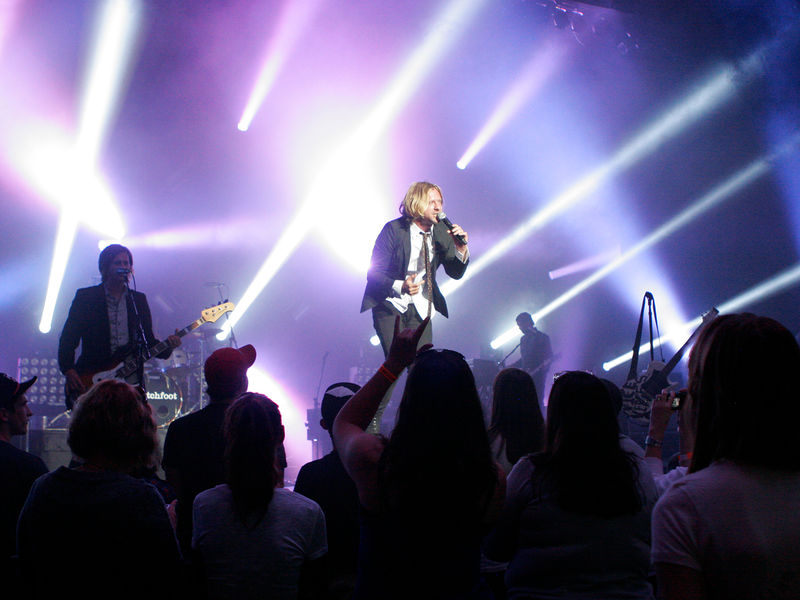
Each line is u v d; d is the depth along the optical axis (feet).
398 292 13.00
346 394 9.02
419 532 5.45
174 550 6.75
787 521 4.25
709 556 4.28
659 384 11.35
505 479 5.94
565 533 6.53
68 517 6.50
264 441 7.50
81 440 6.86
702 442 4.75
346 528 8.70
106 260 15.14
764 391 4.48
